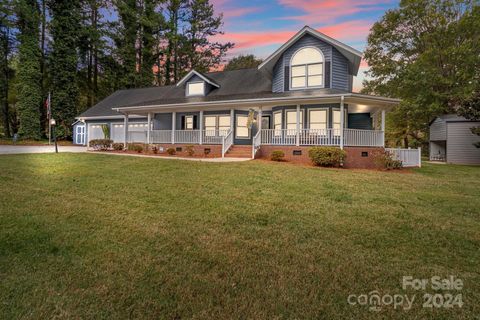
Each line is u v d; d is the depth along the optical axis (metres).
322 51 15.69
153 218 5.12
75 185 7.66
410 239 4.34
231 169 10.41
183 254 3.76
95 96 35.50
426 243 4.20
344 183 8.52
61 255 3.70
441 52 25.80
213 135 18.28
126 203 6.04
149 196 6.61
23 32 28.20
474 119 19.50
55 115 28.89
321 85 15.70
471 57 24.17
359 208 5.91
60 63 29.25
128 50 35.47
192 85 20.20
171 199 6.37
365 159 13.62
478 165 19.22
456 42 26.27
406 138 33.31
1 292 2.89
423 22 27.17
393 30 29.05
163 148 18.11
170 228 4.64
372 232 4.59
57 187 7.39
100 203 6.02
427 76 25.47
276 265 3.48
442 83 25.69
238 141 18.27
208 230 4.57
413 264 3.55
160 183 8.00
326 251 3.88
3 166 10.66
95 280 3.12
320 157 12.62
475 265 3.55
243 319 2.52
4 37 29.72
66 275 3.22
